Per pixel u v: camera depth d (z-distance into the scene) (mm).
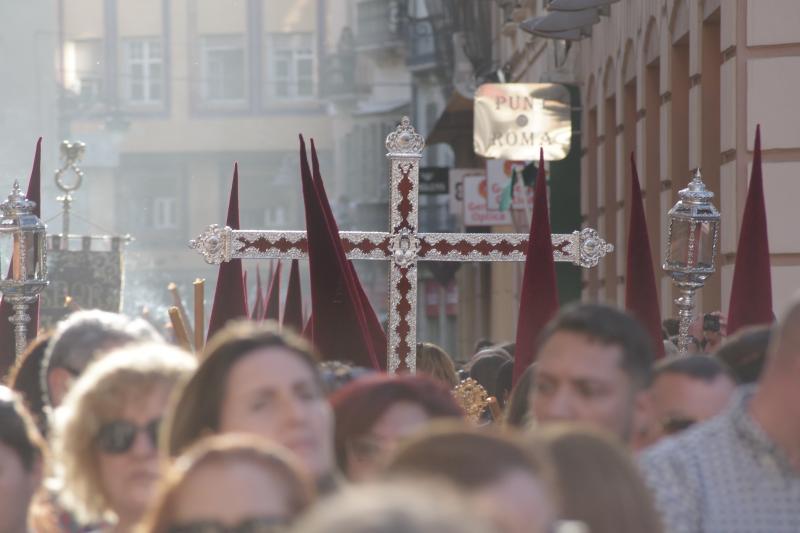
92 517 8914
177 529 6266
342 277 16734
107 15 142625
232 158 145500
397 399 8906
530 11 57312
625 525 7477
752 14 27297
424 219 107688
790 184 27078
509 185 47125
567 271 47688
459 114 69375
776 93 27219
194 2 145250
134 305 142125
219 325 18703
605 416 9031
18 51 136625
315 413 8219
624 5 40250
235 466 6305
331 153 142875
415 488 4629
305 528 4551
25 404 12250
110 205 142375
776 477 8422
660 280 36531
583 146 47562
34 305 19750
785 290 27047
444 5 92250
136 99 144750
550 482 6156
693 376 10141
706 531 8398
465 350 84188
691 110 31500
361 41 138625
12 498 8703
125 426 8641
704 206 18859
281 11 143875
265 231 18703
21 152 136500
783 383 8406
